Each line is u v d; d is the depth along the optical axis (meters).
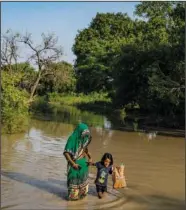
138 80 34.59
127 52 35.09
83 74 65.31
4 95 20.44
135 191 10.74
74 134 9.79
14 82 22.28
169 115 30.34
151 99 31.41
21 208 8.80
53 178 11.67
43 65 41.69
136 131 25.70
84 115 38.56
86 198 9.73
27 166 13.20
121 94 36.81
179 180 12.32
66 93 66.12
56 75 43.59
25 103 21.83
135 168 13.92
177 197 10.40
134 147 18.73
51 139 20.09
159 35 37.94
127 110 43.12
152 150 18.00
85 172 9.68
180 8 34.59
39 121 29.56
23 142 18.44
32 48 40.94
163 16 41.53
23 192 10.04
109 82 61.16
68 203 9.30
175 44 30.75
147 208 9.31
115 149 17.97
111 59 58.69
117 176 10.90
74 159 9.62
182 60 28.95
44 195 9.85
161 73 29.95
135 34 58.88
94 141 20.28
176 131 26.62
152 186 11.46
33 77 42.12
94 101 58.59
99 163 9.91
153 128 28.17
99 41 67.44
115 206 9.29
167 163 15.01
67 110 45.31
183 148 18.78
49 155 15.45
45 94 64.25
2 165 13.16
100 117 36.75
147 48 33.34
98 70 61.66
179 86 28.30
